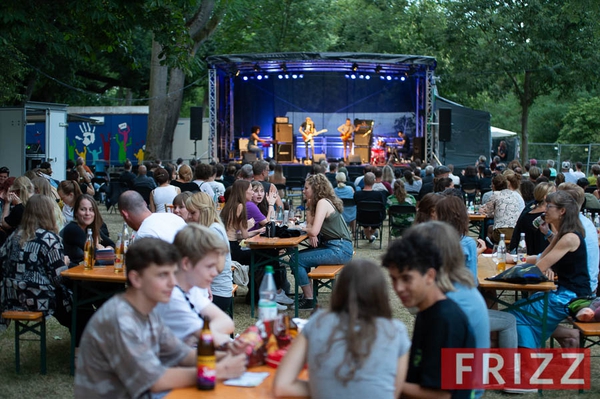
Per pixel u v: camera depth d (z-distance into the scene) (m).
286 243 6.89
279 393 2.75
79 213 5.89
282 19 30.61
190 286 3.55
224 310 5.64
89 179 15.35
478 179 15.52
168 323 3.53
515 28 27.53
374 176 12.78
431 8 29.88
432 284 2.97
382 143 23.14
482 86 28.27
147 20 11.34
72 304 5.36
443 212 4.75
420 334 2.97
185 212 6.14
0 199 8.05
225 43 30.59
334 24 32.09
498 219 8.56
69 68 27.16
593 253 5.30
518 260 5.86
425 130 21.44
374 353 2.63
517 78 31.47
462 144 23.73
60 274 5.28
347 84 23.83
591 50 26.84
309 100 23.83
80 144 25.31
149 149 23.78
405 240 2.97
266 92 23.75
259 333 3.29
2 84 18.34
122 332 2.90
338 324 2.68
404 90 23.70
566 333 5.41
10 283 5.27
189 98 37.31
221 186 10.55
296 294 7.02
